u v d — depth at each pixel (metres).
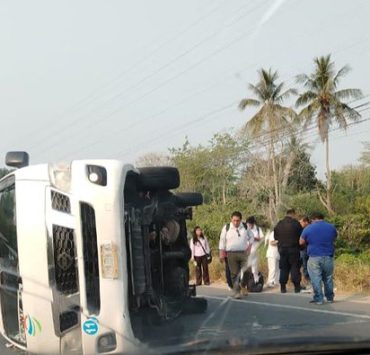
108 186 5.50
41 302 5.40
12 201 5.78
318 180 37.91
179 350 4.77
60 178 5.51
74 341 5.34
